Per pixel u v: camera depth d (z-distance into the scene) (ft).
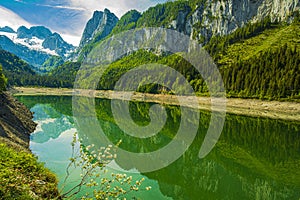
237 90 269.44
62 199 33.17
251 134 126.72
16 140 79.25
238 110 224.12
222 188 59.16
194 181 61.41
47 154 72.54
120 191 24.99
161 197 49.67
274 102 232.53
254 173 71.00
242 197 55.16
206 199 52.54
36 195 30.50
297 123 162.61
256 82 257.55
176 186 56.65
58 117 163.43
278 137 121.29
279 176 69.15
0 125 83.15
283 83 239.91
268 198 54.80
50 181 41.70
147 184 53.93
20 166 39.60
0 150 42.39
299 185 63.05
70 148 80.59
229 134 125.49
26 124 119.14
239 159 83.87
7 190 25.99
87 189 44.98
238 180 65.31
